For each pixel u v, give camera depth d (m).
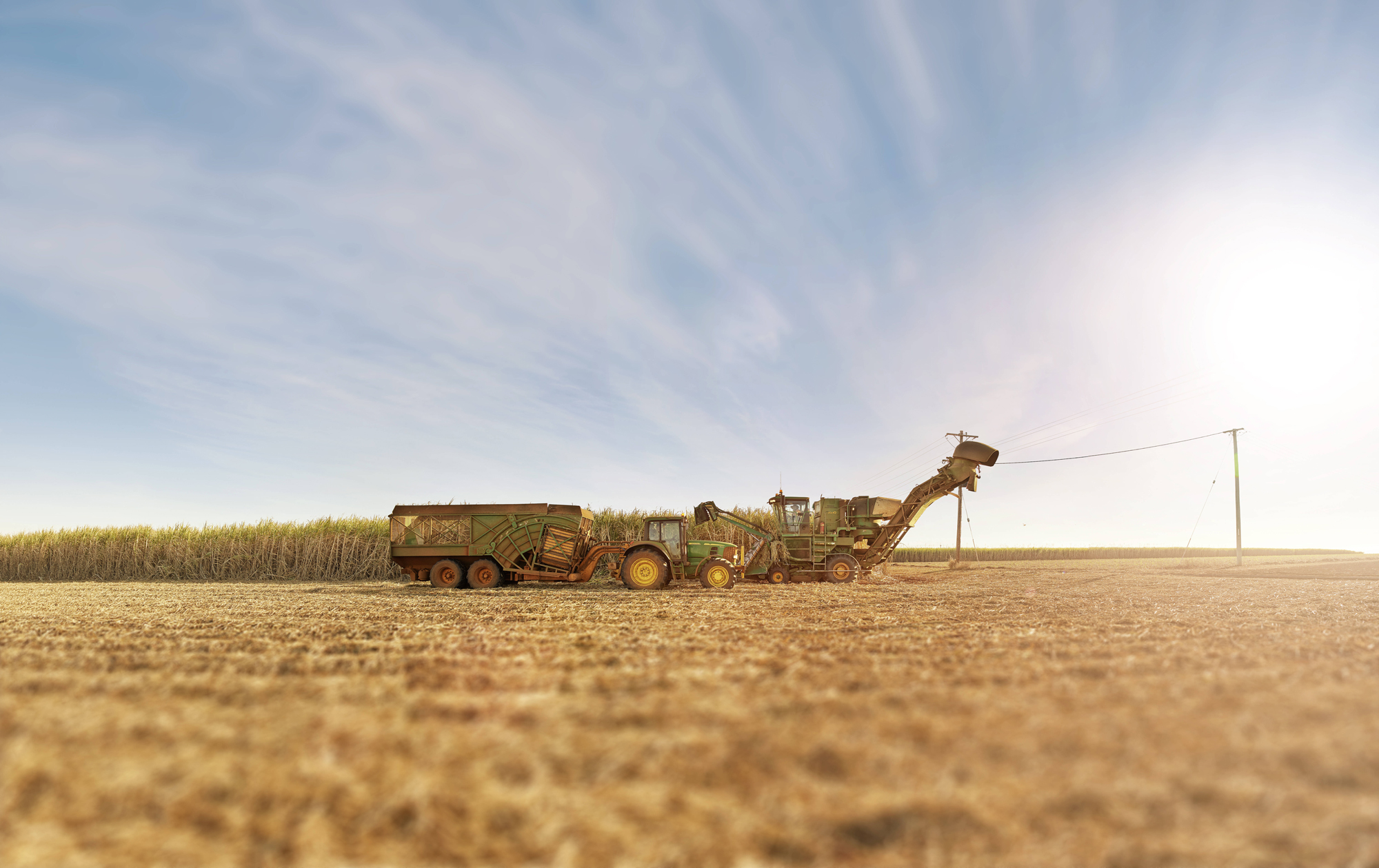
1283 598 11.44
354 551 22.34
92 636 6.69
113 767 2.91
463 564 15.95
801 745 3.19
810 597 11.93
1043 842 2.29
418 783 2.74
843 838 2.35
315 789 2.71
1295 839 2.28
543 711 3.74
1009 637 6.51
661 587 14.71
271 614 8.89
